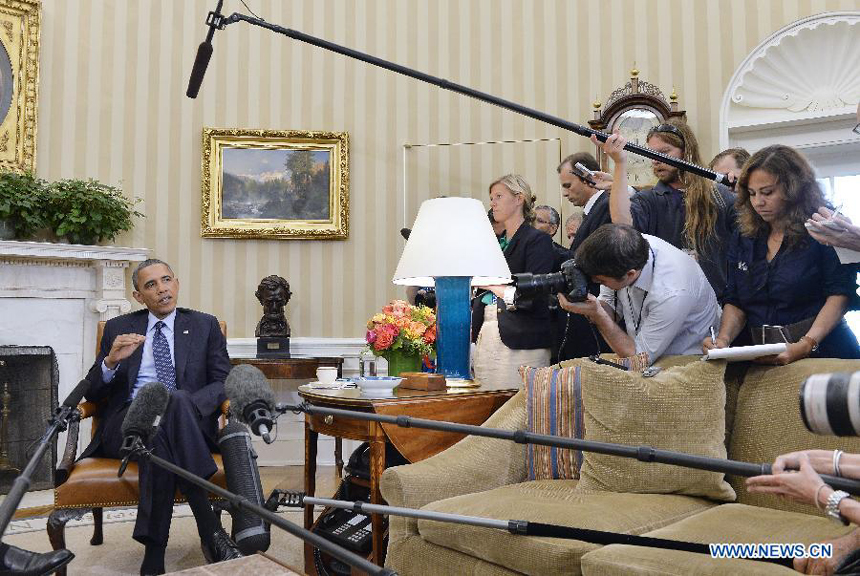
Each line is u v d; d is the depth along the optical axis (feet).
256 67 18.06
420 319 10.45
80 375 16.16
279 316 16.70
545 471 8.27
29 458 4.33
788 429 6.95
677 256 8.15
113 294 16.37
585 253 7.61
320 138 17.84
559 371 8.52
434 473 7.88
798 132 16.30
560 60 17.75
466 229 9.66
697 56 16.92
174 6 17.93
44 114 17.20
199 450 9.35
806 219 7.32
